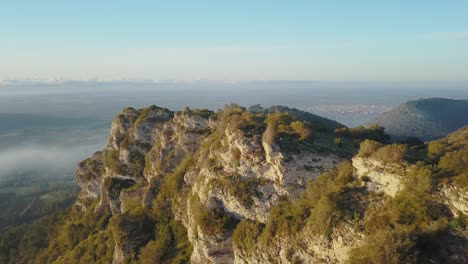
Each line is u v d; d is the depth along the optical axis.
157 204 81.69
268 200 50.12
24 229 156.88
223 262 53.28
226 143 61.47
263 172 52.38
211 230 53.16
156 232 76.25
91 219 119.19
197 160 78.44
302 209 42.59
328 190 40.81
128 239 75.88
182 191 76.56
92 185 139.88
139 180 112.81
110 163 122.00
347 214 36.47
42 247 136.12
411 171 34.56
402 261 28.31
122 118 128.38
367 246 30.34
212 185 56.16
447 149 41.75
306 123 59.84
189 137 93.38
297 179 49.69
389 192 36.12
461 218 29.66
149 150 115.12
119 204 112.44
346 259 33.31
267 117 67.62
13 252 140.50
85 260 93.00
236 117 67.88
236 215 52.88
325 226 36.91
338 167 45.25
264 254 43.81
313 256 37.59
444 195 31.69
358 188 38.94
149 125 117.19
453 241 29.03
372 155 39.69
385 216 33.47
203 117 94.50
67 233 119.88
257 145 54.12
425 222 31.22
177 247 68.62
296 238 40.22
